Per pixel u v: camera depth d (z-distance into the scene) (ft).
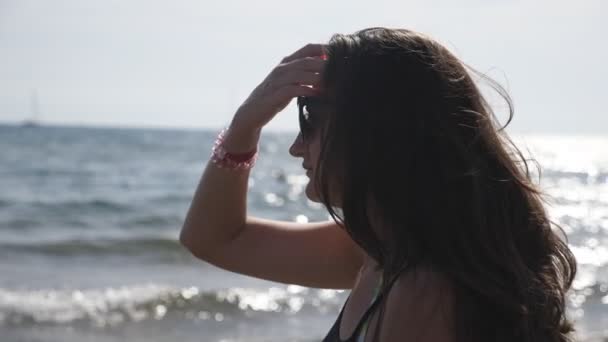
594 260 51.55
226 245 6.03
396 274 4.18
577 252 55.11
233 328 31.45
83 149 192.75
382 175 4.20
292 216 82.64
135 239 54.54
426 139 4.20
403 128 4.21
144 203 83.51
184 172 133.80
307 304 35.83
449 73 4.40
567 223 72.43
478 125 4.33
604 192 122.72
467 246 4.11
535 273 4.31
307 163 4.85
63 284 39.52
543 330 4.20
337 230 6.18
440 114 4.25
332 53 4.63
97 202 81.82
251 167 5.82
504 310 4.08
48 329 30.78
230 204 5.90
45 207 76.64
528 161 4.68
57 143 217.77
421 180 4.17
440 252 4.10
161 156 177.47
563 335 4.43
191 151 200.13
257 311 34.42
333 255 6.12
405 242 4.16
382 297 4.26
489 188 4.25
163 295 35.91
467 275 4.06
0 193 89.04
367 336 4.29
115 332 30.68
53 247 52.11
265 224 6.21
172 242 53.83
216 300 35.81
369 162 4.23
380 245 4.34
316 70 4.84
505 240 4.20
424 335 4.07
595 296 38.99
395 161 4.19
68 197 87.10
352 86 4.37
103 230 63.62
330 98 4.58
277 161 192.54
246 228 6.12
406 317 4.09
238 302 35.68
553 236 4.58
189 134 382.22
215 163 5.79
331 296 37.40
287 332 30.81
